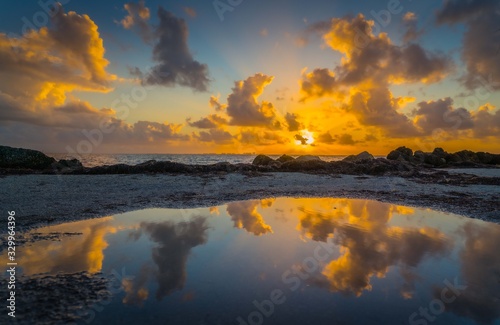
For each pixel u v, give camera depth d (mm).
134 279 5266
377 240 7781
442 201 14266
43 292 4734
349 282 5191
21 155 24391
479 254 6762
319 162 29438
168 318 3986
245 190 17344
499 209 12281
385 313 4168
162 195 14844
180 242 7512
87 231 8469
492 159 49688
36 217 9867
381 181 22156
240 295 4672
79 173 21922
